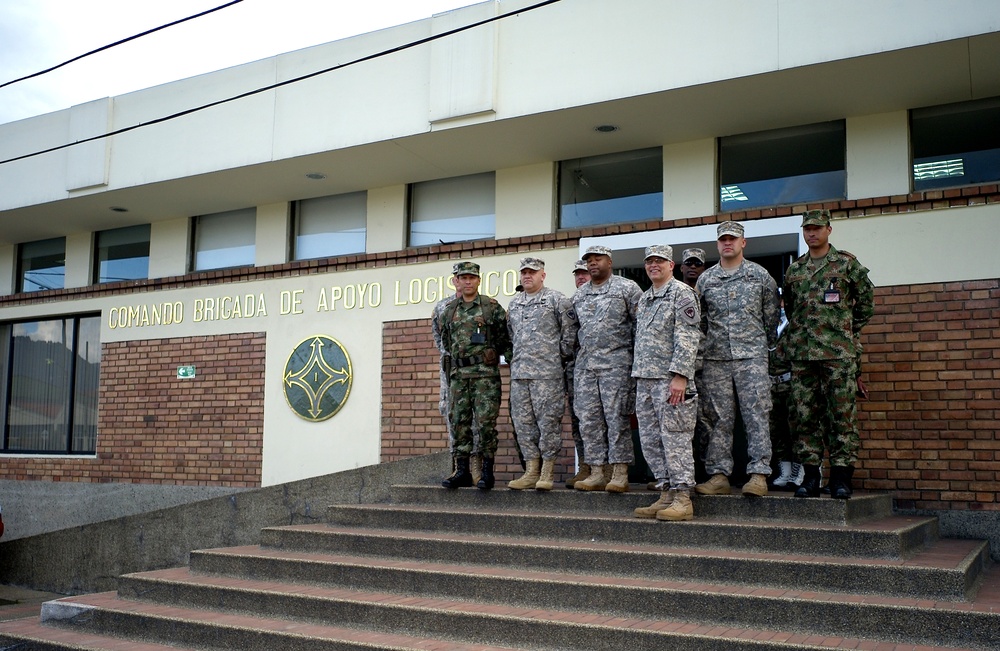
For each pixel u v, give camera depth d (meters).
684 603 6.11
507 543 7.30
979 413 8.39
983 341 8.45
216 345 13.13
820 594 6.04
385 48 10.74
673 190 10.24
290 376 12.41
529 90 9.76
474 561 7.36
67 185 13.05
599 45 9.41
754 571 6.36
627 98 9.20
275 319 12.66
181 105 12.21
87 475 14.09
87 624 7.73
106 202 13.25
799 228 9.29
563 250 10.66
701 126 9.86
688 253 8.56
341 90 10.98
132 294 14.04
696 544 6.98
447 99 10.16
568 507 8.01
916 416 8.64
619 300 7.99
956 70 8.35
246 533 10.49
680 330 7.26
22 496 14.69
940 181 9.04
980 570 7.11
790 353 7.57
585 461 8.23
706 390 7.71
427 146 10.73
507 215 11.25
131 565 10.89
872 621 5.62
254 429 12.62
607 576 6.78
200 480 12.99
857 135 9.36
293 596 7.12
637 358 7.55
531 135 10.28
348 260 12.17
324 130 11.03
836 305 7.44
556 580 6.57
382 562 7.57
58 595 11.08
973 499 8.33
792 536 6.67
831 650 5.30
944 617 5.46
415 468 10.15
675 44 9.01
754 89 8.90
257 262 13.13
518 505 8.27
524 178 11.20
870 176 9.24
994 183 8.59
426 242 11.95
